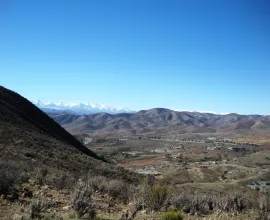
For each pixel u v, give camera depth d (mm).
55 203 12750
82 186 15656
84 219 10742
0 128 45469
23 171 19422
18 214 10312
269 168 162750
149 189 14961
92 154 82750
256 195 14836
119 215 11992
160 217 11781
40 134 58625
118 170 46094
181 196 14008
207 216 12625
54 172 24391
